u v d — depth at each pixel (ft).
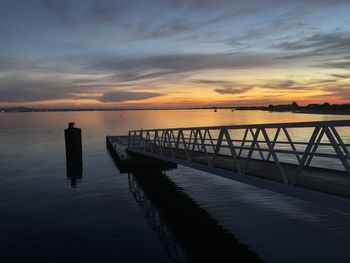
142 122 377.50
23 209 45.57
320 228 36.27
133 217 42.11
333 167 70.79
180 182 61.16
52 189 57.47
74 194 53.88
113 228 38.24
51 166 82.02
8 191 56.03
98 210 45.19
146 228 38.14
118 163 78.28
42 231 37.42
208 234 35.91
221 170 38.63
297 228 36.50
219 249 32.17
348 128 216.54
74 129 72.84
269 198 47.83
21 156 101.35
